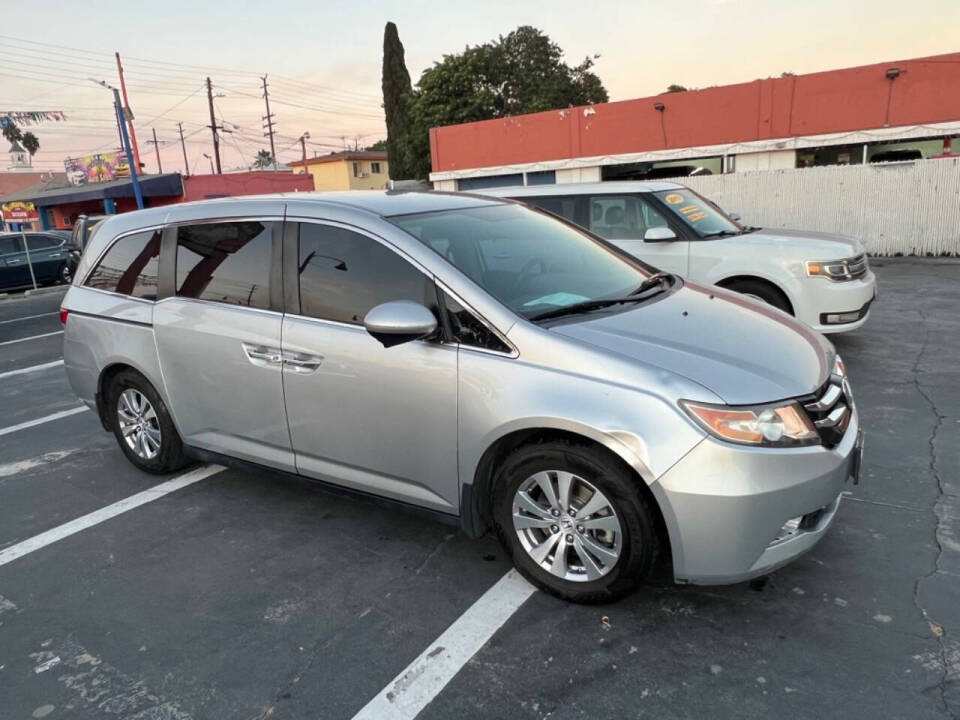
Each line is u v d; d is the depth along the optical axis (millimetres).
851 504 3525
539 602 2891
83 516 3979
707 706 2271
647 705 2293
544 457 2721
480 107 36562
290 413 3426
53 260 18984
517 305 2934
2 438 5559
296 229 3439
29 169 58062
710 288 3781
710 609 2766
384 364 3033
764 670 2414
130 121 29984
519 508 2889
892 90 16453
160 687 2520
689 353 2680
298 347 3312
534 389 2668
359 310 3186
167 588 3174
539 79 38375
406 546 3430
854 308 5914
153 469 4406
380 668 2557
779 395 2525
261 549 3480
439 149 24500
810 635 2574
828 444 2580
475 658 2576
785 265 5984
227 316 3611
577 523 2740
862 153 17594
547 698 2355
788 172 14891
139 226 4191
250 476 4422
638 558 2609
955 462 3936
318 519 3777
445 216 3494
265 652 2684
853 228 14469
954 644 2465
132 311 4109
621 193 6871
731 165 19219
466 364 2830
